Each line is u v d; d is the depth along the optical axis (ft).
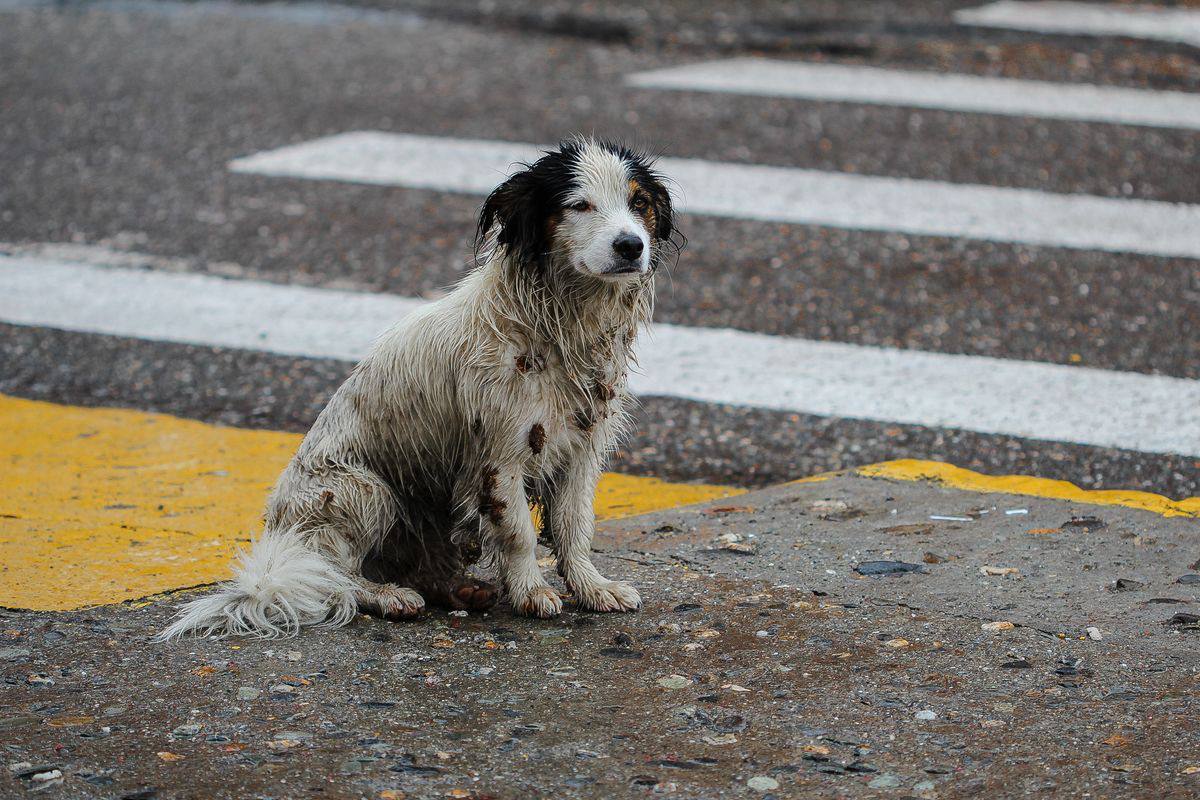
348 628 18.63
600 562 20.97
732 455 26.63
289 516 19.31
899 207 39.47
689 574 20.42
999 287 34.35
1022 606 18.94
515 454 18.56
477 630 18.66
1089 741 15.35
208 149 43.86
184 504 23.85
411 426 18.90
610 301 18.44
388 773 14.83
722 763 15.07
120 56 52.90
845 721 15.94
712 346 31.37
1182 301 33.53
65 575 20.57
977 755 15.15
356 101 48.37
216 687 16.76
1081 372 29.81
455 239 37.32
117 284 34.68
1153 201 40.19
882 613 18.81
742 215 38.73
